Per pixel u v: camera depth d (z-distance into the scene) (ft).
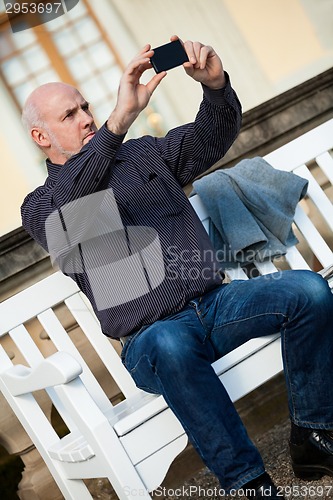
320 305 7.60
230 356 7.89
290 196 9.83
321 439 8.02
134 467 7.73
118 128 7.39
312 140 10.28
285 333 7.68
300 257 9.92
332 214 10.17
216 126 8.64
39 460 11.82
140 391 9.59
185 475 11.66
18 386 8.84
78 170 7.47
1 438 11.73
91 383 9.57
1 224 12.99
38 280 12.22
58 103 8.89
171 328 7.51
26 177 13.16
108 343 9.70
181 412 7.27
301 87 13.69
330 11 14.65
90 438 7.72
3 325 9.44
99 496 11.52
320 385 7.75
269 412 12.10
